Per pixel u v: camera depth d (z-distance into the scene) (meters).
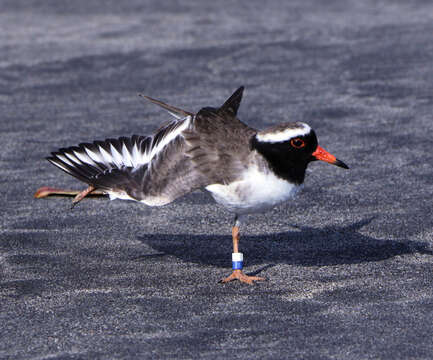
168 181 10.31
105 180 10.68
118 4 30.58
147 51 23.92
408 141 16.31
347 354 8.50
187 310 9.81
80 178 10.79
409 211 13.05
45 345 8.91
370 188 14.09
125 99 19.70
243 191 10.08
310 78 20.89
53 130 17.64
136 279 10.91
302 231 12.55
